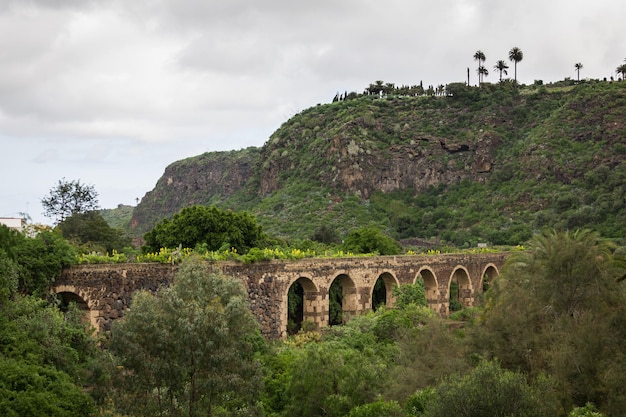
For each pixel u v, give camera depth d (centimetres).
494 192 12194
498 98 14412
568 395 3378
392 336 4834
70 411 2603
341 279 5662
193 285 2875
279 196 13525
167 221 5500
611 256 4266
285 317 4847
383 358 4291
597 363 3484
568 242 4134
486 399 2811
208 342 2666
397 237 11738
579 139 11988
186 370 2666
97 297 3662
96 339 3362
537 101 14000
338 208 12562
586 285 4003
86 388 2980
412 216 12362
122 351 2644
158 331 2648
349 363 3591
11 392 2527
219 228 5238
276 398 3472
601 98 12469
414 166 13538
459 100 14738
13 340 2814
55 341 2983
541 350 3709
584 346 3528
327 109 15588
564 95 13625
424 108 14800
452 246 10456
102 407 2766
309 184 13475
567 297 4016
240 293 2959
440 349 3953
